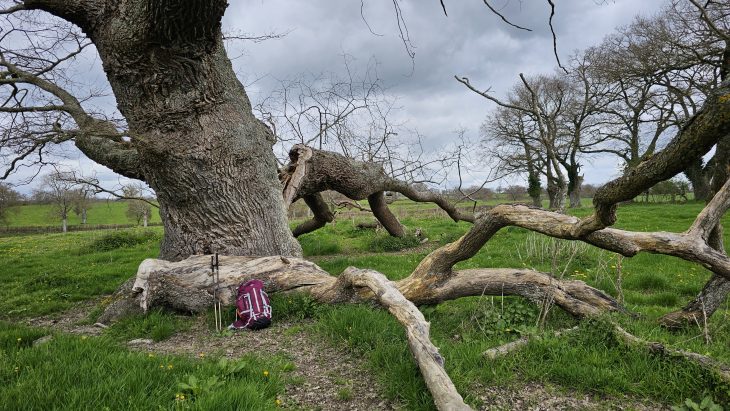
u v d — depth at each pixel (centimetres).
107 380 327
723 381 318
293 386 365
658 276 747
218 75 742
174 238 782
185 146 721
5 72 870
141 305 629
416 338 360
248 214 776
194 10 587
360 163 1170
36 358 375
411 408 319
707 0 369
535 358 386
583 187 4634
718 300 484
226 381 345
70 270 1202
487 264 942
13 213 3988
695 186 3350
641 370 357
